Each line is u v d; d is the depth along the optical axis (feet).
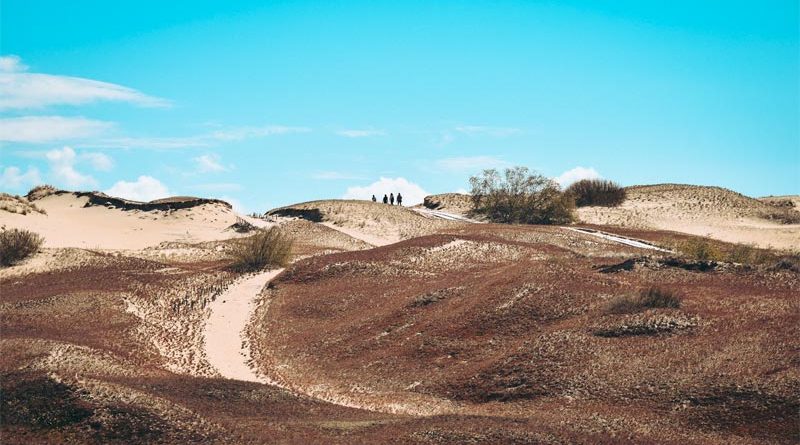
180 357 175.83
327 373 166.91
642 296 167.22
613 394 130.41
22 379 115.65
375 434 110.11
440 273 231.50
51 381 114.11
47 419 108.27
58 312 193.77
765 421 115.14
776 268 193.47
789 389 119.44
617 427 115.65
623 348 144.97
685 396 124.77
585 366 140.77
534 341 154.20
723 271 191.83
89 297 204.85
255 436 107.76
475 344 164.25
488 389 142.31
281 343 187.73
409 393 148.87
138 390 119.85
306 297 216.54
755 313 155.33
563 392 134.72
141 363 163.12
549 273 191.21
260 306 215.31
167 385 134.31
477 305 178.91
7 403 110.73
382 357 168.35
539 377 140.77
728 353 135.54
